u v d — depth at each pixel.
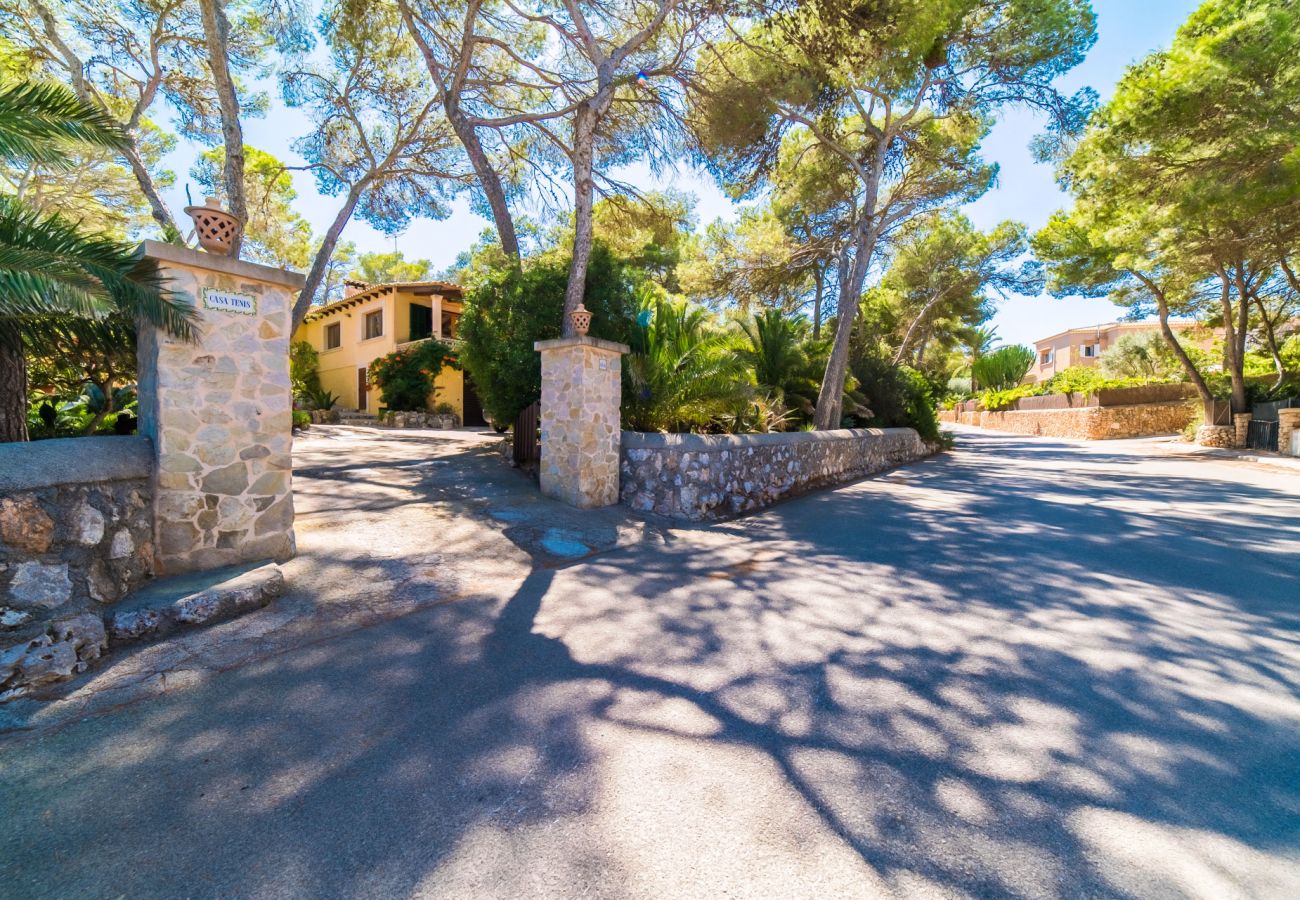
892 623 3.62
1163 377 24.30
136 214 14.88
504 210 9.72
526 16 8.92
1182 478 10.88
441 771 2.10
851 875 1.62
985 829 1.82
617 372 7.12
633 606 3.89
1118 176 10.84
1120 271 16.33
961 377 45.53
